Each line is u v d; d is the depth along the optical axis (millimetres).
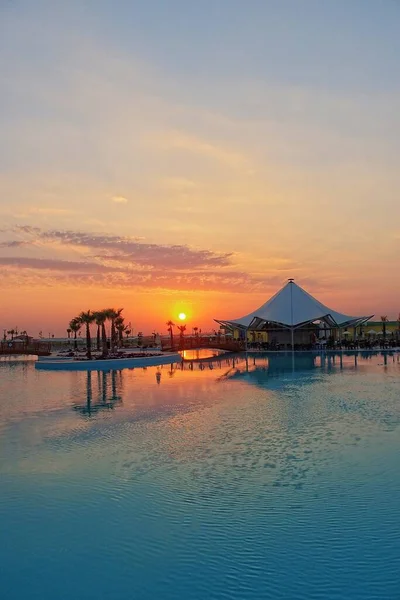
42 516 9102
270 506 9180
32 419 17906
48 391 25438
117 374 33875
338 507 9062
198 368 37344
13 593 6734
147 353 50312
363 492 9734
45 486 10633
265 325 62281
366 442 13383
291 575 6918
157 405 20312
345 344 54688
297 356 46969
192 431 15297
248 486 10211
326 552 7496
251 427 15609
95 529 8523
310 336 62656
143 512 9141
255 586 6695
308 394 22250
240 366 37781
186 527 8469
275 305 59156
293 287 61375
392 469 11047
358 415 17125
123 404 20781
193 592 6625
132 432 15398
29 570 7297
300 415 17359
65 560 7543
